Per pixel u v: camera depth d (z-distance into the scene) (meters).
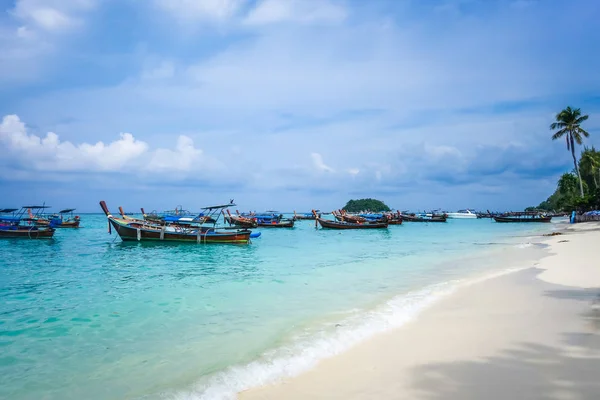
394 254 25.94
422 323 8.52
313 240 40.84
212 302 12.05
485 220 114.38
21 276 18.31
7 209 45.44
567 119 61.00
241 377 6.07
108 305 11.98
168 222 38.50
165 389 5.88
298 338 7.96
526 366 5.70
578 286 11.67
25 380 6.54
